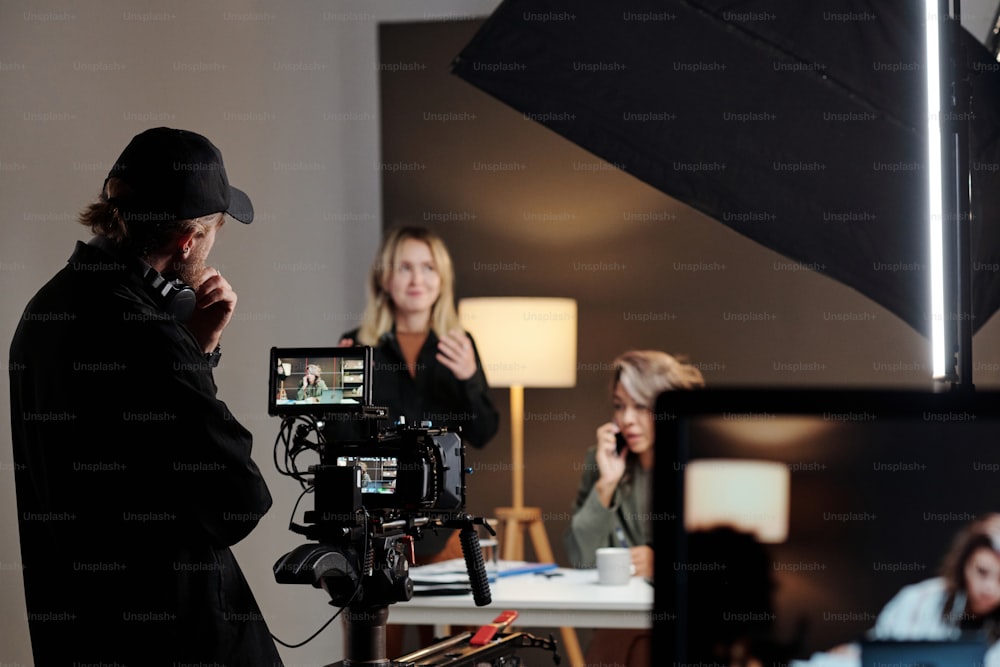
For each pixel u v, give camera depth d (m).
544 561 4.23
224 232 4.42
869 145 2.70
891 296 2.80
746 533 0.69
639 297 4.43
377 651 1.54
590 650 3.25
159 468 1.76
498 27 2.77
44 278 4.03
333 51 4.51
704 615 0.69
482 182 4.50
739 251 4.40
